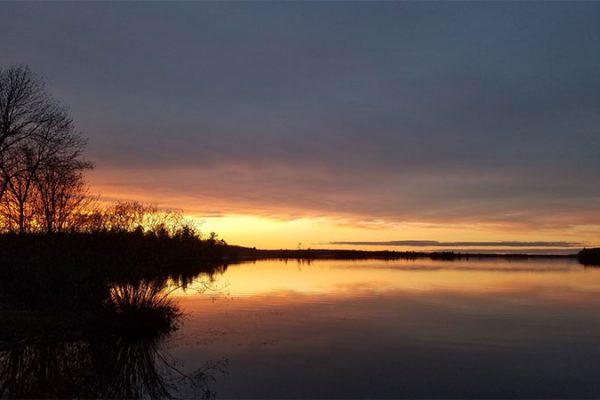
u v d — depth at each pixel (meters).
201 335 15.55
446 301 25.06
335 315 19.91
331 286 33.97
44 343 13.62
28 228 25.89
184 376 11.12
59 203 27.45
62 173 27.58
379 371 11.68
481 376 11.40
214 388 10.33
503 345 14.52
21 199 26.53
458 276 46.75
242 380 10.88
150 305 16.30
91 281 16.94
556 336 15.88
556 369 11.98
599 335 16.09
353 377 11.20
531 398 9.93
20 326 14.55
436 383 10.82
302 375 11.29
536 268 70.88
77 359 12.34
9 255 18.80
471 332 16.48
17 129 26.17
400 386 10.57
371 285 35.00
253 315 19.73
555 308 22.48
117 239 17.45
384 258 149.75
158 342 14.47
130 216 18.25
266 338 15.18
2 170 25.78
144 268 16.73
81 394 9.82
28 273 17.31
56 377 10.88
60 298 16.86
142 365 11.95
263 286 33.59
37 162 26.78
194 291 29.28
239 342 14.60
